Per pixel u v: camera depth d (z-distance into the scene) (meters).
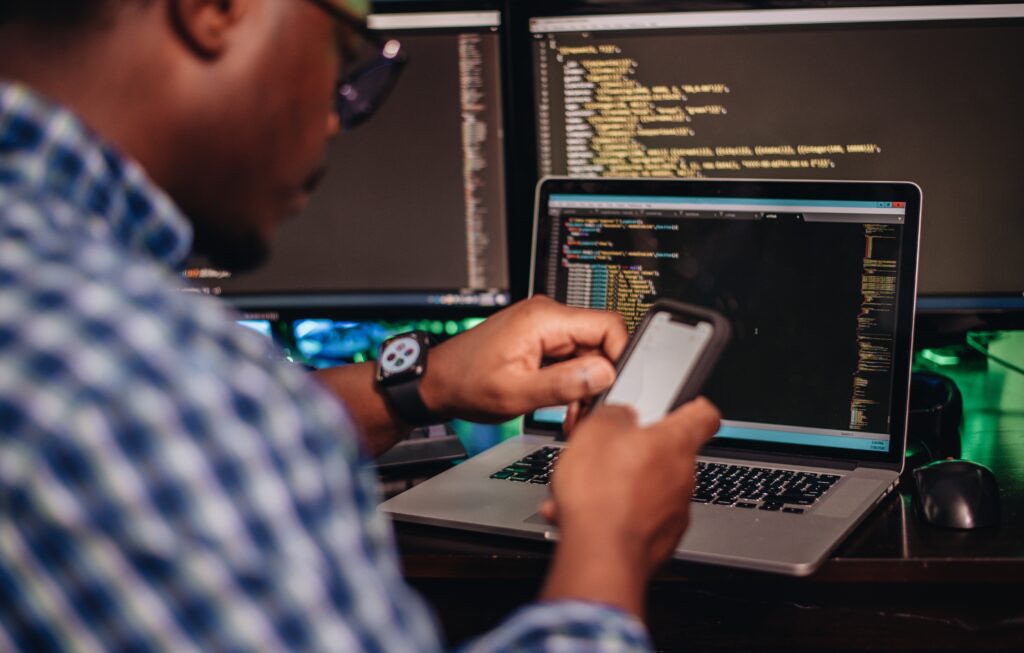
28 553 0.34
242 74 0.47
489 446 1.07
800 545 0.76
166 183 0.47
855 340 0.96
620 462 0.55
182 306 0.38
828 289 0.98
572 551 0.51
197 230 0.51
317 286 1.20
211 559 0.35
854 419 0.96
